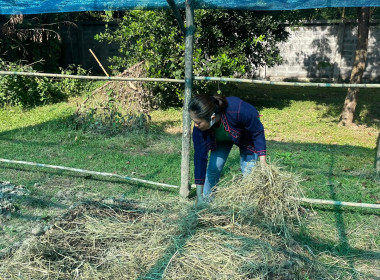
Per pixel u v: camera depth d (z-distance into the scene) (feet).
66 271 9.09
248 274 8.63
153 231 10.28
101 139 22.20
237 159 18.21
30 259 9.43
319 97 38.14
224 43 31.73
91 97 24.88
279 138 23.35
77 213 11.78
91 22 49.88
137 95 24.53
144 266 9.15
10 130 23.72
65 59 50.98
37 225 11.93
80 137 22.33
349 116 26.30
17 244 10.46
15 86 30.50
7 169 16.89
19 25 35.24
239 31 32.09
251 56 33.24
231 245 9.45
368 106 32.68
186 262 8.99
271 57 32.89
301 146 21.21
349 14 46.78
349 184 15.17
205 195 11.99
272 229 10.36
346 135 24.03
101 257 9.59
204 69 28.48
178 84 29.55
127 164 17.74
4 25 34.32
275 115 29.94
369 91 40.40
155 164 17.72
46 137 22.18
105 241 10.27
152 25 29.04
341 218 12.37
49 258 9.50
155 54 28.91
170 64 29.30
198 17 28.81
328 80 47.09
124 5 14.98
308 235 11.21
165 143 21.47
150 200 12.80
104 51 50.72
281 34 34.30
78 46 50.78
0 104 30.55
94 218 11.35
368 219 12.36
